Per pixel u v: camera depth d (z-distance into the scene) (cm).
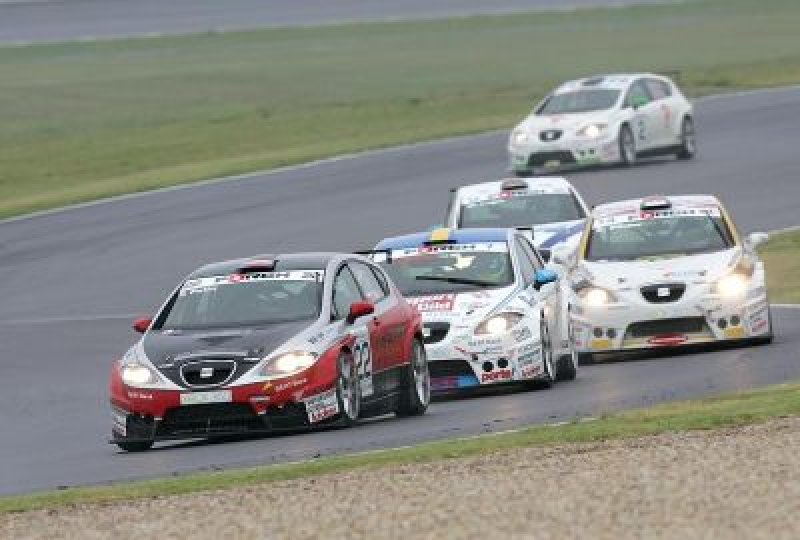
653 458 4569
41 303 10656
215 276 6369
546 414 6081
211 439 6175
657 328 7744
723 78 19950
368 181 14275
